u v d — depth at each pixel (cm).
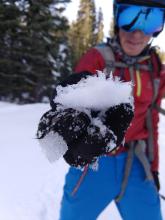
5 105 508
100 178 69
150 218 72
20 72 714
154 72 71
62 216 72
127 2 66
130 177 70
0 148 218
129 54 68
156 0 65
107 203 71
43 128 32
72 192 69
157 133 75
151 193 72
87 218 70
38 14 708
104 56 67
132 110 33
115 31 69
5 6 665
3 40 692
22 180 160
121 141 32
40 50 714
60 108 33
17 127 302
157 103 73
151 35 68
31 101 742
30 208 133
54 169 177
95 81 33
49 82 746
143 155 70
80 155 31
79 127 31
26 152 208
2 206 133
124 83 33
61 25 750
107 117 32
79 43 1402
